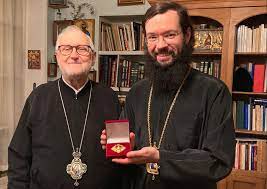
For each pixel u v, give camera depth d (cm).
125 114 134
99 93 157
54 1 339
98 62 328
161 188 115
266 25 267
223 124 109
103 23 336
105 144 111
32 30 348
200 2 264
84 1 339
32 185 145
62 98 152
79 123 149
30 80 353
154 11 113
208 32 271
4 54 316
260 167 258
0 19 309
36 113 148
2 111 317
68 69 146
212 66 278
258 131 264
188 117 116
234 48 261
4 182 311
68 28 153
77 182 141
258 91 264
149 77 125
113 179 147
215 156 104
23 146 149
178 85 121
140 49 315
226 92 116
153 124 123
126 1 320
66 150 144
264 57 274
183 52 116
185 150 107
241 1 252
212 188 116
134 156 100
